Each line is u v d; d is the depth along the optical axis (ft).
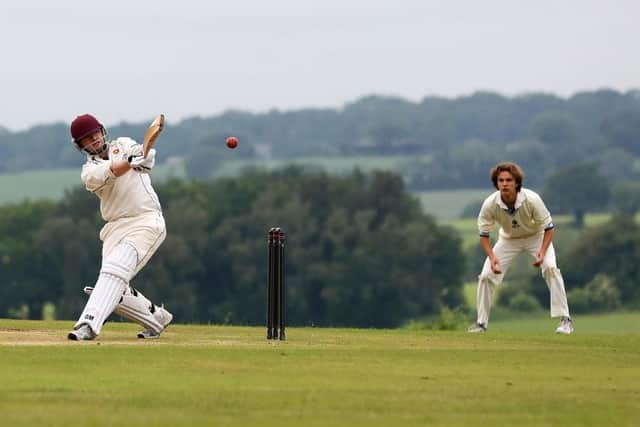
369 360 146.41
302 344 166.09
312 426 106.32
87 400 115.24
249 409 112.98
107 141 171.01
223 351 151.12
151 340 168.96
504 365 144.46
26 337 168.96
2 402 113.70
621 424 109.91
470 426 107.86
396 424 107.96
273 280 172.14
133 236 169.78
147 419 107.24
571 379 133.49
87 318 164.96
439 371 137.90
